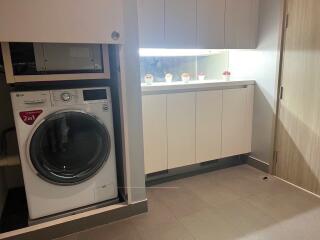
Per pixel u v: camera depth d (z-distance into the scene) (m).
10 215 1.93
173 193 2.31
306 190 2.30
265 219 1.88
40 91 1.59
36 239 1.66
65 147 1.78
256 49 2.67
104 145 1.84
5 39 1.35
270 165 2.64
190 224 1.84
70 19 1.46
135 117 1.82
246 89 2.71
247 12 2.60
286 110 2.41
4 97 2.10
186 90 2.40
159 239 1.69
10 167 2.26
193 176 2.66
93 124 1.79
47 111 1.62
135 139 1.85
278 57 2.41
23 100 1.55
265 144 2.69
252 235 1.70
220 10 2.49
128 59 1.72
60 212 1.79
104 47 1.75
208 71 3.04
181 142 2.47
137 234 1.74
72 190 1.79
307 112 2.22
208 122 2.57
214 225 1.82
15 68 1.59
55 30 1.43
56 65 1.69
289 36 2.29
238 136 2.78
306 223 1.81
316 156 2.19
